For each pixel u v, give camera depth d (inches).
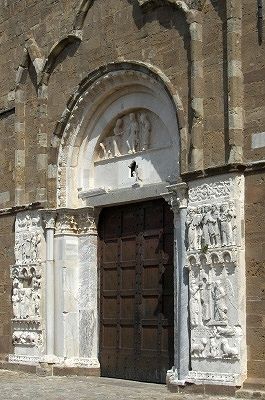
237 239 735.7
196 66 788.6
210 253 757.3
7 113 1062.4
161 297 853.2
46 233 967.6
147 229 884.6
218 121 769.6
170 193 818.2
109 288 924.6
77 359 929.5
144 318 871.7
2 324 1039.6
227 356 733.9
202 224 768.3
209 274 761.0
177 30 820.6
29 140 1016.9
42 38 1002.7
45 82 984.3
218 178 757.3
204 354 756.0
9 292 1034.7
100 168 943.0
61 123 954.7
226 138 759.7
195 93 786.2
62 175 959.0
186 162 796.0
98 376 913.5
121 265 912.3
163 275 855.1
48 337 946.1
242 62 753.6
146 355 863.7
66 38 949.2
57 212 956.0
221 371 740.7
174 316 809.5
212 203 761.0
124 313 900.0
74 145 956.6
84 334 928.9
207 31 788.6
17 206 1011.3
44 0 1001.5
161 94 848.3
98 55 917.2
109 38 904.9
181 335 784.3
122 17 890.1
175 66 820.6
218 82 773.3
